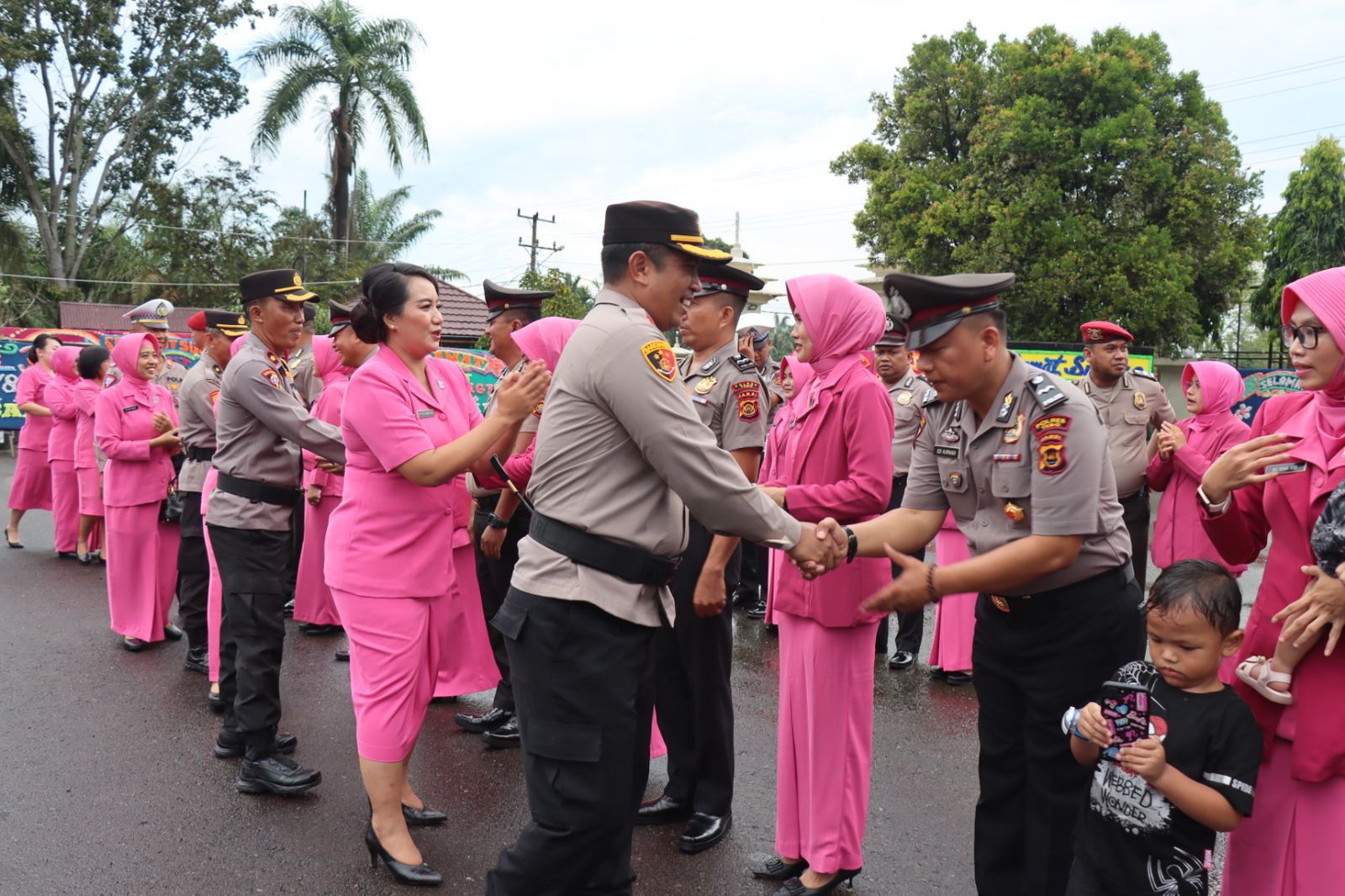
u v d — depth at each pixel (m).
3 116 25.53
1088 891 2.41
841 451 3.19
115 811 3.87
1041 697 2.57
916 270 20.44
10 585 7.81
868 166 22.20
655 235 2.53
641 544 2.49
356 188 30.67
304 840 3.65
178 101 28.19
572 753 2.43
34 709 5.03
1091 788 2.42
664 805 3.88
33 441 9.39
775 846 3.62
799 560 2.70
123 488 6.02
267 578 4.05
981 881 2.76
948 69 21.08
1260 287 22.12
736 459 3.81
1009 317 19.45
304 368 6.96
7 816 3.81
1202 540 5.52
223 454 4.06
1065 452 2.37
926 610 7.71
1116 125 18.64
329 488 6.29
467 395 3.82
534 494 2.57
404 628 3.37
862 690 3.23
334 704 5.16
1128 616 2.54
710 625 3.66
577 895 2.53
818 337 3.20
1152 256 18.36
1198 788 2.22
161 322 8.67
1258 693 2.42
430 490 3.40
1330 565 2.20
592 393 2.43
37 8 25.61
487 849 3.61
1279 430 2.52
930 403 2.86
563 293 22.25
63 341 16.25
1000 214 18.86
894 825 3.83
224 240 29.23
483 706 5.21
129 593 6.11
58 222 27.53
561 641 2.45
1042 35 20.00
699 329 3.88
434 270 28.22
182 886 3.31
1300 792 2.39
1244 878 2.52
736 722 5.04
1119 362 5.78
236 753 4.43
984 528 2.63
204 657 5.68
